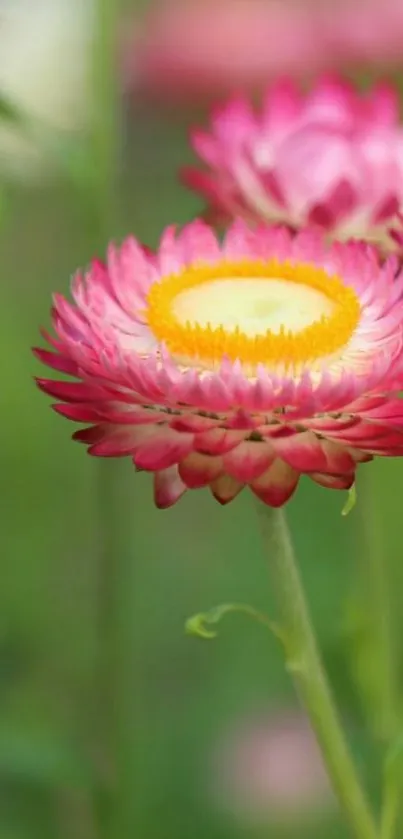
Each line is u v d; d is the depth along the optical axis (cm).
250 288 36
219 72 56
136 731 48
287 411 33
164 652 53
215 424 33
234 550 57
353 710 47
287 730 51
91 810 46
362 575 43
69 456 58
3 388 58
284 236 38
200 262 37
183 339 34
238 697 52
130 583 46
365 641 42
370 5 55
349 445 33
